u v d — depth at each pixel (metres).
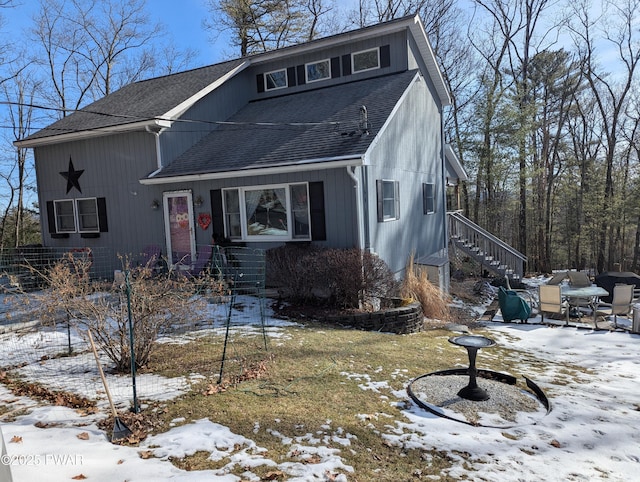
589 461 3.42
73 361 5.37
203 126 12.01
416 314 8.26
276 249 9.04
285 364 5.32
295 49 13.02
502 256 15.46
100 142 11.60
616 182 25.59
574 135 27.28
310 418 3.88
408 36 12.00
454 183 17.64
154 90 13.55
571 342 8.05
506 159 21.08
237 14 21.95
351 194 8.65
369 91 11.44
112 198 11.61
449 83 24.47
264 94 13.89
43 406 4.05
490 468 3.23
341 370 5.21
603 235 24.78
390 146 10.48
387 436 3.65
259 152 9.84
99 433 3.50
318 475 2.99
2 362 5.33
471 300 13.14
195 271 10.06
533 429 3.96
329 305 8.35
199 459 3.15
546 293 9.73
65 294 4.95
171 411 3.95
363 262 8.13
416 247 12.41
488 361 6.31
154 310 5.06
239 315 7.76
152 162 10.85
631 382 5.66
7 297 5.83
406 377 5.14
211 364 5.23
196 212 10.38
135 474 2.89
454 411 4.30
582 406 4.62
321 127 10.10
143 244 11.27
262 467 3.06
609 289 12.41
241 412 3.95
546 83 23.30
